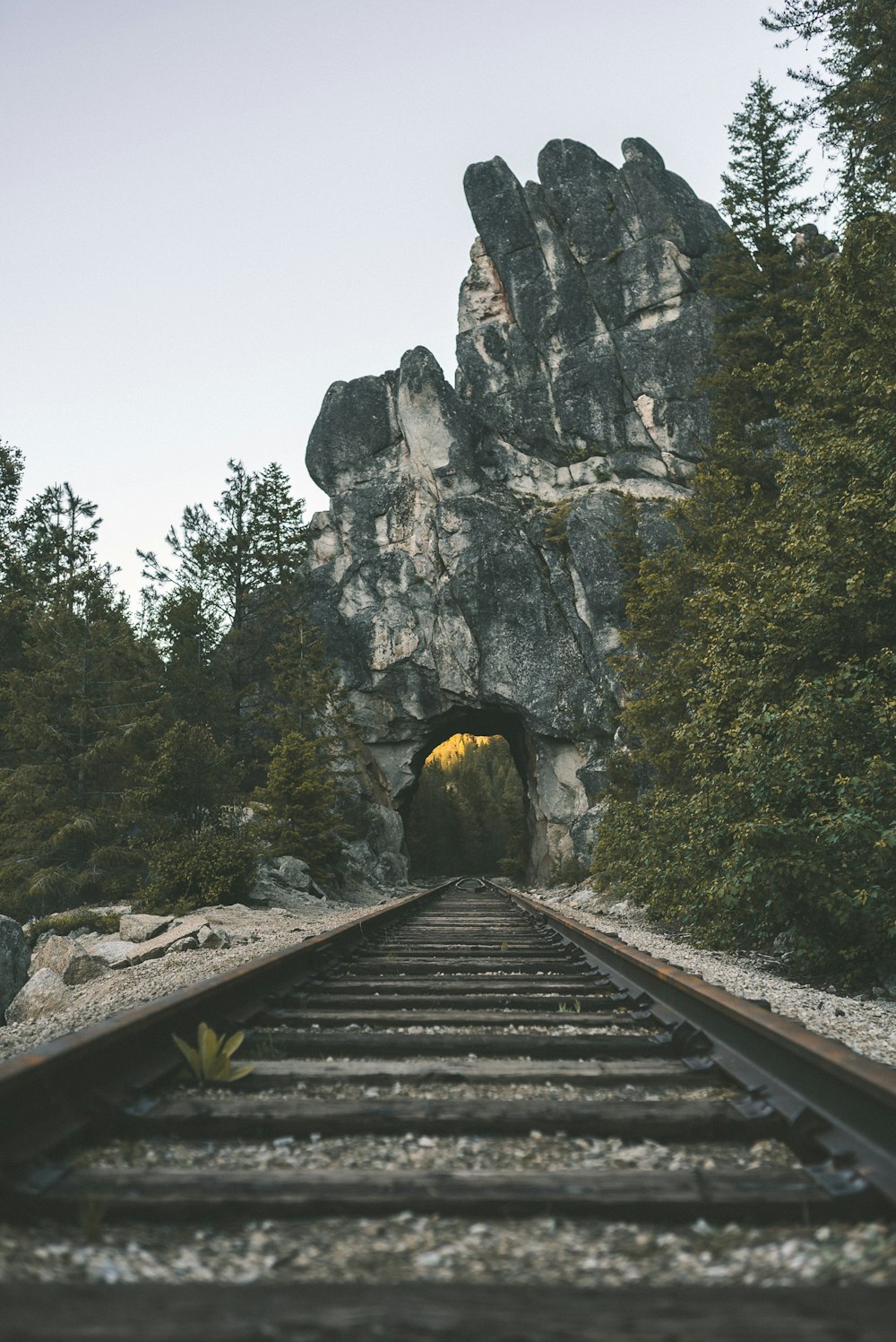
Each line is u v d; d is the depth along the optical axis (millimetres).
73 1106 2719
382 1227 2047
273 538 47344
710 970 7543
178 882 18203
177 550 46062
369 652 55469
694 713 12008
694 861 10758
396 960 7441
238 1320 1518
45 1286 1647
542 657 52281
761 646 11297
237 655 46750
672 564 23656
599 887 23312
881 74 18359
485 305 61125
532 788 56625
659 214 57719
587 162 61094
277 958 5383
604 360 56719
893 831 7938
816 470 11781
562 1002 5176
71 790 25594
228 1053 3396
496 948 8773
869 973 8672
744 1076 3168
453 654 54250
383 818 53219
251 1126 2721
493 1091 3236
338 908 22516
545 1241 1968
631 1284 1745
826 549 10703
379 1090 3254
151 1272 1796
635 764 30219
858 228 13508
